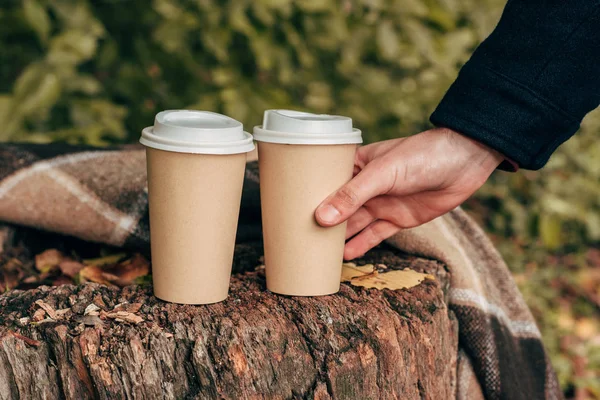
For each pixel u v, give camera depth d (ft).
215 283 3.24
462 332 3.86
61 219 3.86
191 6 5.26
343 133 3.20
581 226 7.47
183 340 3.15
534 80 3.22
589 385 5.41
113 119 5.24
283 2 5.14
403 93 6.10
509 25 3.25
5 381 3.15
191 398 3.15
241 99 5.11
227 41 5.19
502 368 3.86
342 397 3.25
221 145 3.05
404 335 3.37
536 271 6.95
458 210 4.11
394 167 3.32
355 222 3.63
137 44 5.41
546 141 3.27
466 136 3.33
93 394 3.14
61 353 3.13
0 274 3.84
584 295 6.80
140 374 3.10
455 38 6.11
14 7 5.28
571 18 3.20
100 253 4.09
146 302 3.29
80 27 5.16
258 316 3.24
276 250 3.29
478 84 3.26
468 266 3.88
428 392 3.49
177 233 3.17
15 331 3.15
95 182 3.87
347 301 3.38
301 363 3.22
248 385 3.16
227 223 3.18
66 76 5.08
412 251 3.89
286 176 3.21
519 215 7.11
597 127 7.73
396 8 5.75
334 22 5.59
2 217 3.88
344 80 6.08
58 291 3.37
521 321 4.05
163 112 3.17
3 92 5.49
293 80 5.86
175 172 3.09
